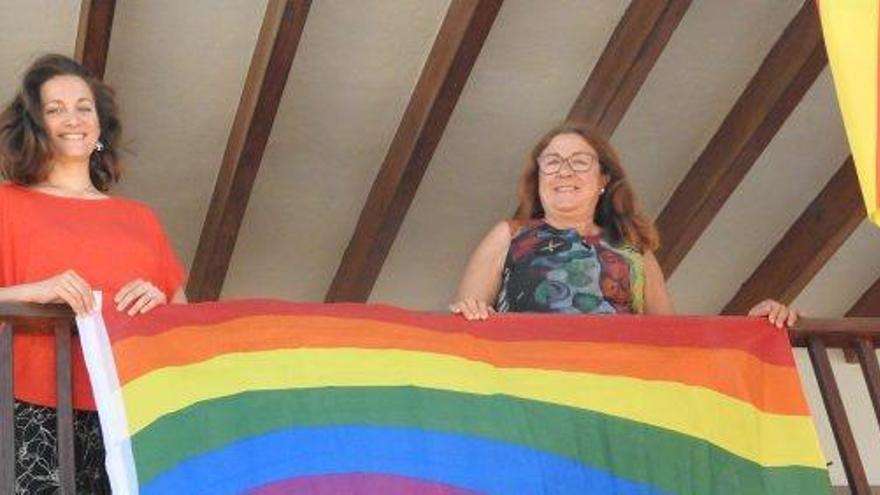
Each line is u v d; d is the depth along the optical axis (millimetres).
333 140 6316
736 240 7156
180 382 3201
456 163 6539
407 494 3217
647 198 6805
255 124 5844
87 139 3451
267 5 5645
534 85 6238
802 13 6059
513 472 3328
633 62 5891
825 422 7504
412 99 6109
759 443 3529
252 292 7066
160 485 3035
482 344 3521
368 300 7238
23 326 3193
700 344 3631
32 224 3312
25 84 3453
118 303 3215
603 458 3410
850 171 6781
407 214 6777
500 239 3820
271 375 3307
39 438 3184
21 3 5523
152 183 6375
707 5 6020
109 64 5797
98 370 3131
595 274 3727
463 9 5637
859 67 2621
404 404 3354
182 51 5820
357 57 5973
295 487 3152
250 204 6566
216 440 3152
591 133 3902
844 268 7445
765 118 6254
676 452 3465
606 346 3574
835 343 3811
